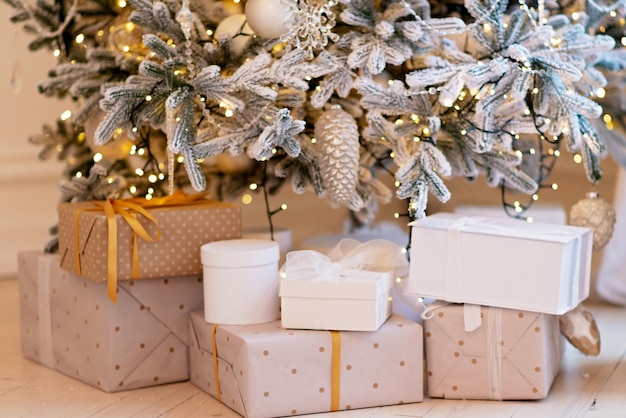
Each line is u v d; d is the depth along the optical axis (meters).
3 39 2.65
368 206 2.06
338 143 1.62
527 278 1.49
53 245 1.85
